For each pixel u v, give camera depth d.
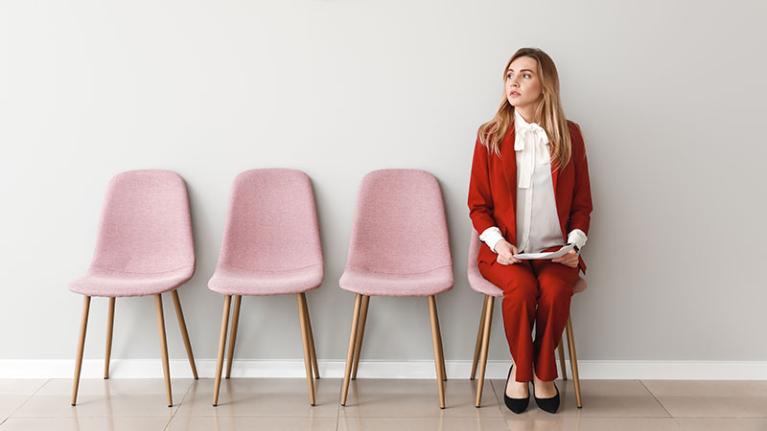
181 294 2.91
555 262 2.60
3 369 2.91
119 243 2.81
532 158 2.62
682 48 2.80
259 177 2.83
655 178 2.86
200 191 2.87
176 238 2.81
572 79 2.82
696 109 2.82
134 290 2.54
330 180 2.87
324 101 2.84
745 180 2.85
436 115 2.84
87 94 2.83
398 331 2.92
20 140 2.84
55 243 2.89
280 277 2.73
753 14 2.78
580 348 2.93
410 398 2.69
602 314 2.91
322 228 2.89
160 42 2.81
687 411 2.57
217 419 2.48
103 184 2.87
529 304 2.45
